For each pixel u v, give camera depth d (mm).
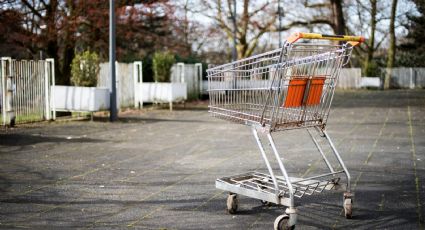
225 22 32000
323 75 4527
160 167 6914
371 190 5535
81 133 10844
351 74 38781
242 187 4477
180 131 11336
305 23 33406
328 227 4223
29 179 6113
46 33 15055
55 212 4668
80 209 4773
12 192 5445
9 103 11773
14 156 7805
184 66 20828
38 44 15836
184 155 7961
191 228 4184
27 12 15219
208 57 38719
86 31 16172
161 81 17719
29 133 10734
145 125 12617
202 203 5008
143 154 8055
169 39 20609
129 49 20141
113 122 13289
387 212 4672
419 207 4840
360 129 11562
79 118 14023
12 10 14609
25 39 15016
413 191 5477
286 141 9609
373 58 44750
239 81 4766
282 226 4090
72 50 16375
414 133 10703
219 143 9352
